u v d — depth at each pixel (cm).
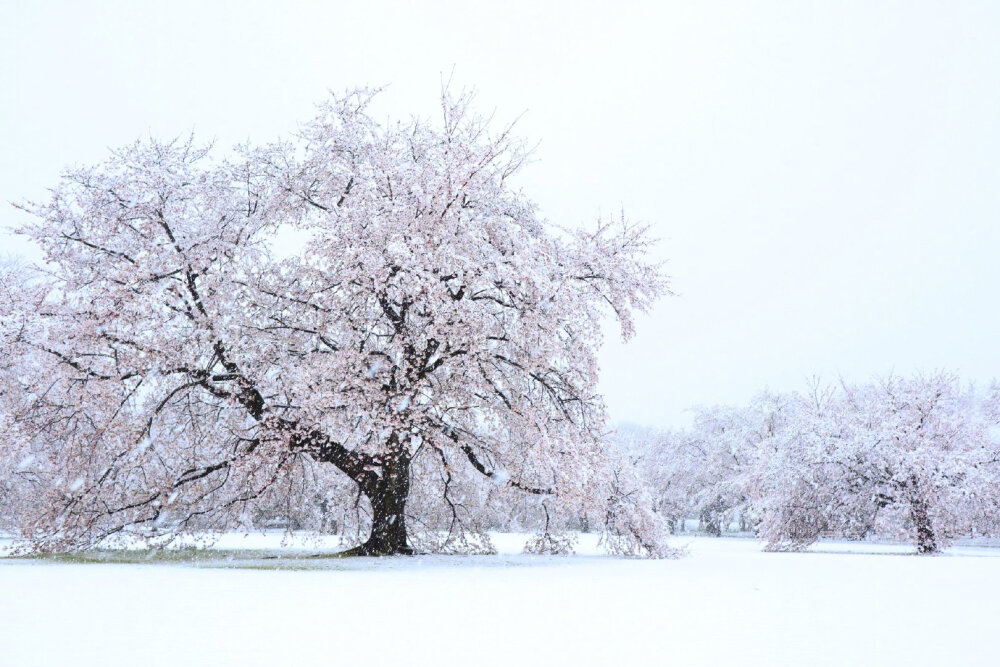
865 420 3011
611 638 626
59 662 496
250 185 1788
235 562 1516
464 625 686
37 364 1719
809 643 609
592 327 1714
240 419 1775
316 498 2070
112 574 1180
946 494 2559
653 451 5600
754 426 4903
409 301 1561
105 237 1661
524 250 1571
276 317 1702
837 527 2811
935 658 549
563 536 2061
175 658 513
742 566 1622
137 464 1636
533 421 1595
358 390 1527
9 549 1833
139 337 1592
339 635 618
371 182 1603
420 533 2028
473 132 1745
